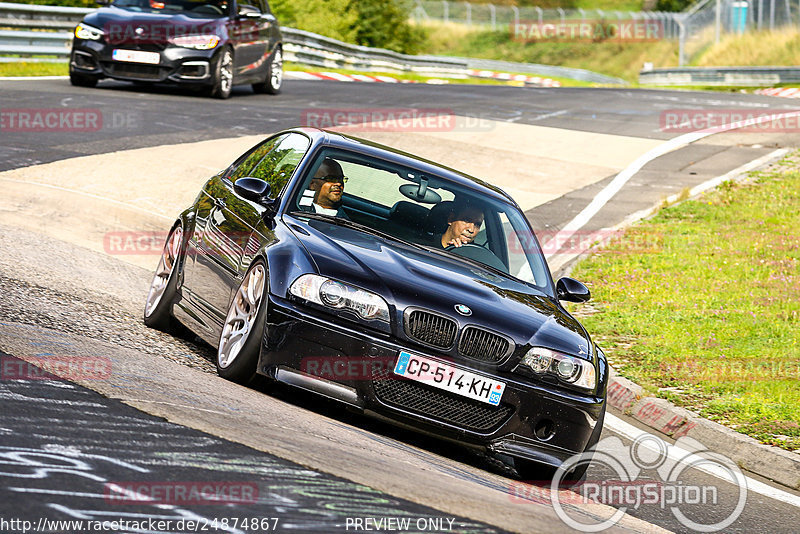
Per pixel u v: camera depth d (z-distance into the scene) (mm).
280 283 14352
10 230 23797
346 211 16844
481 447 14297
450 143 48656
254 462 10180
